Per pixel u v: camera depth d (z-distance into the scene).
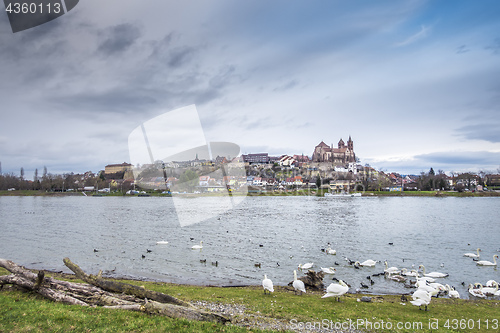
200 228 60.59
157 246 42.97
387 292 24.73
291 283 26.41
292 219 76.44
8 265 16.83
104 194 179.75
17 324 11.25
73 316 12.39
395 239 49.09
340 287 21.83
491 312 19.69
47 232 54.84
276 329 15.68
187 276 29.25
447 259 36.41
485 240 48.41
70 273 29.50
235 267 32.50
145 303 13.84
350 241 47.38
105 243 45.00
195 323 12.61
